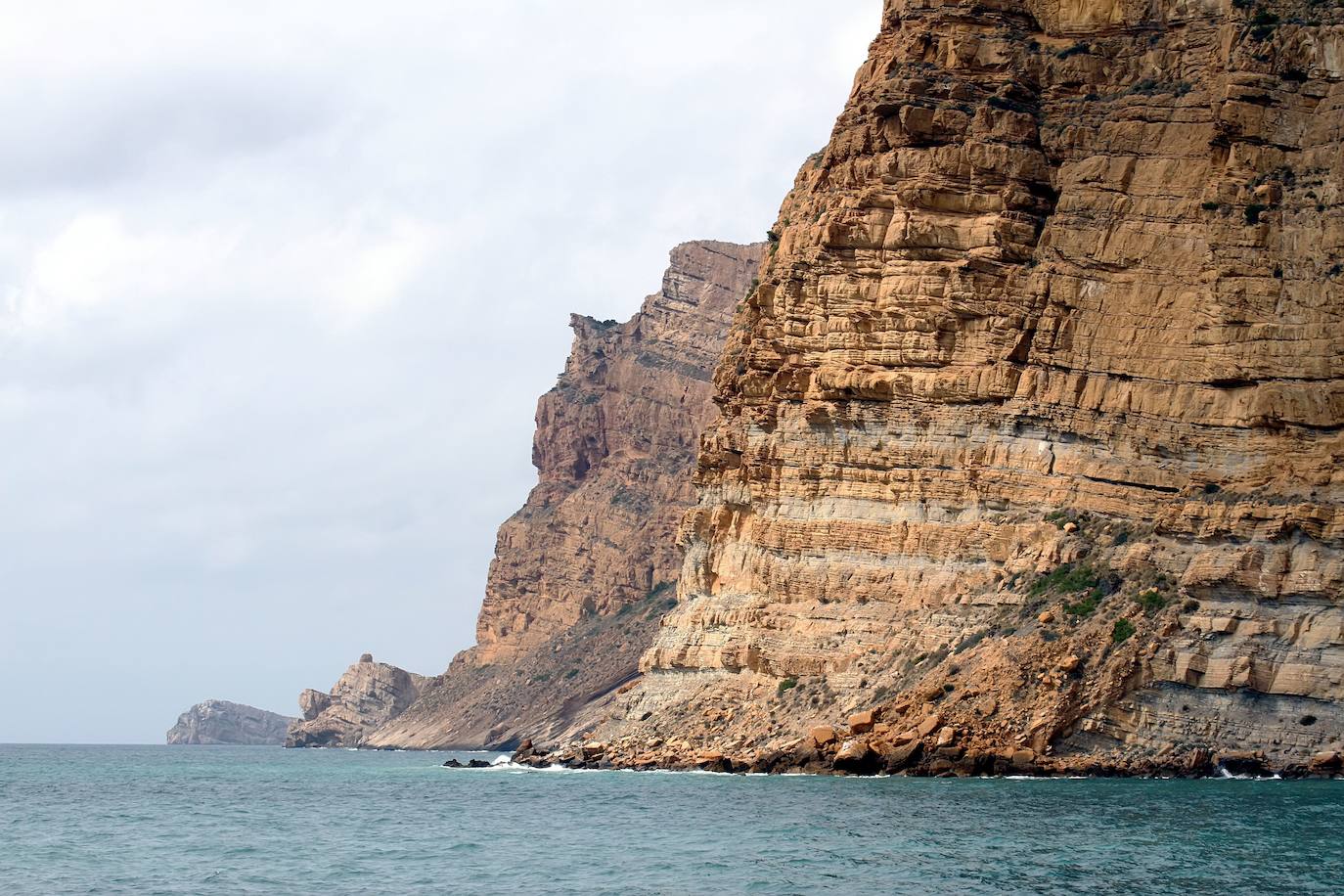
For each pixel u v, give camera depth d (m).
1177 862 71.44
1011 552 122.38
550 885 72.38
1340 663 104.50
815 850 78.00
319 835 96.50
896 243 130.25
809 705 127.25
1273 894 64.25
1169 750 105.25
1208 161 123.25
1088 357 124.00
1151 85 128.25
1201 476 117.56
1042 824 82.88
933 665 119.19
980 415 127.06
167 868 82.69
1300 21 122.56
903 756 110.62
